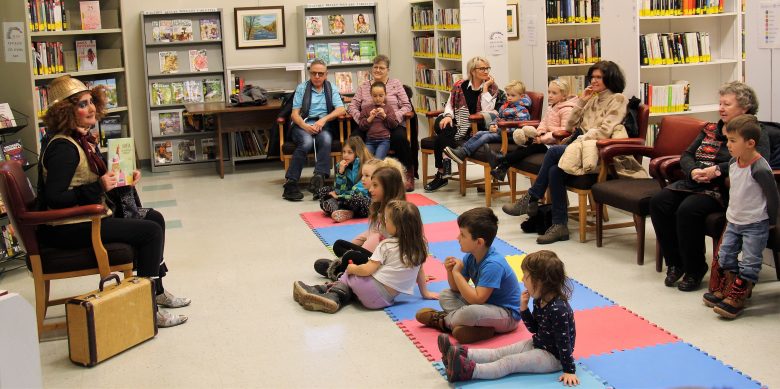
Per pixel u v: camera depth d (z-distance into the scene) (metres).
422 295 4.31
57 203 3.83
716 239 4.11
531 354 3.28
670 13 6.90
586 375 3.26
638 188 4.81
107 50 7.90
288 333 3.91
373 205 4.54
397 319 4.01
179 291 4.63
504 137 6.26
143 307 3.85
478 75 6.95
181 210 6.86
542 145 6.06
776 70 4.57
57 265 3.89
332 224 6.15
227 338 3.88
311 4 9.41
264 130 8.98
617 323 3.82
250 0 9.27
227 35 9.23
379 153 7.20
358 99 7.48
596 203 5.16
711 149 4.35
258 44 9.31
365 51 9.49
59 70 7.38
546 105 7.61
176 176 8.59
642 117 5.46
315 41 9.41
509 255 5.07
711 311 3.96
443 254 5.16
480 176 7.82
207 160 8.95
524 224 5.65
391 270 4.11
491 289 3.63
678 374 3.25
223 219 6.46
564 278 3.21
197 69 8.93
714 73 7.35
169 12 8.70
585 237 5.35
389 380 3.33
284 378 3.40
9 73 6.40
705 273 4.43
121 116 8.12
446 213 6.33
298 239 5.74
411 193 7.21
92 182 3.95
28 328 2.89
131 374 3.51
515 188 6.38
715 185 4.23
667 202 4.35
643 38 6.90
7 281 5.05
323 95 7.56
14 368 2.86
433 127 7.49
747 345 3.52
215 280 4.82
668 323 3.82
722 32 7.19
